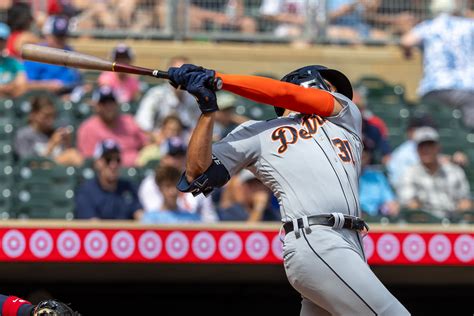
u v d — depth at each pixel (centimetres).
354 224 1380
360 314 1327
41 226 2072
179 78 1371
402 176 2762
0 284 2419
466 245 2138
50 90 3148
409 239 2128
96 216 2441
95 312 2453
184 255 2088
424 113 3222
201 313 2475
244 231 2100
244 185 2497
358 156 1454
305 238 1359
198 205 2509
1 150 2802
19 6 3244
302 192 1379
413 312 2519
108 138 2845
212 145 1406
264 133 1419
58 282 2442
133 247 2080
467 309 2525
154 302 2472
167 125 2842
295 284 1385
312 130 1419
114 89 3159
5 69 3164
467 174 2994
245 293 2489
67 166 2677
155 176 2431
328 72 1509
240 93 1381
